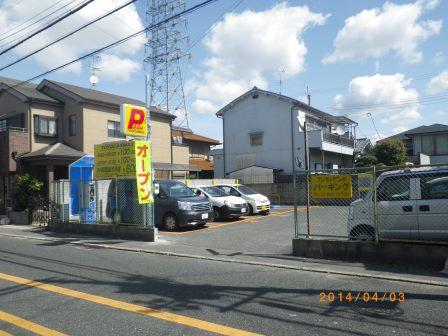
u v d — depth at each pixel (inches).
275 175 1150.3
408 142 1641.2
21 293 243.9
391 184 318.0
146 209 476.7
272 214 728.3
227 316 198.1
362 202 331.0
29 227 639.1
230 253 372.2
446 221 294.7
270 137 1243.2
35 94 906.7
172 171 1143.0
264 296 233.0
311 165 1218.0
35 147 872.9
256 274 290.2
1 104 930.7
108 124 960.9
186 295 236.1
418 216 303.4
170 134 1160.2
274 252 370.6
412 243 301.1
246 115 1286.9
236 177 1191.6
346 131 1488.7
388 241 313.1
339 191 338.0
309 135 1181.7
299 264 317.1
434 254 290.7
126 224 492.1
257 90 1256.8
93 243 452.8
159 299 228.4
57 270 310.3
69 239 493.7
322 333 174.1
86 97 908.0
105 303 221.8
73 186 578.9
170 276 287.1
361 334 172.7
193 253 377.1
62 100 933.8
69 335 175.9
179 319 194.2
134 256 374.9
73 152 856.9
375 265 307.4
